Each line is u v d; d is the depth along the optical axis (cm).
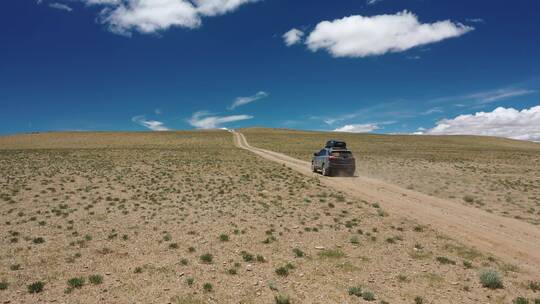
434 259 1088
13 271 990
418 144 8881
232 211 1716
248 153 5734
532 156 5566
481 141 10869
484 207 1788
